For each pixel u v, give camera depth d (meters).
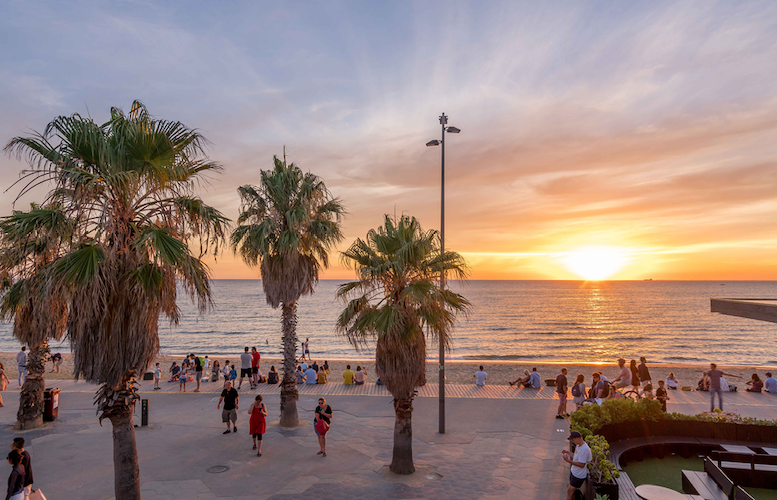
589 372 28.50
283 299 14.91
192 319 95.62
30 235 7.14
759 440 11.91
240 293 195.62
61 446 12.77
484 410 17.02
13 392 19.95
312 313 111.12
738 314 10.39
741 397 18.92
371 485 10.23
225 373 22.81
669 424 12.54
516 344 59.41
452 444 13.12
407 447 10.98
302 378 22.97
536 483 10.36
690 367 30.55
